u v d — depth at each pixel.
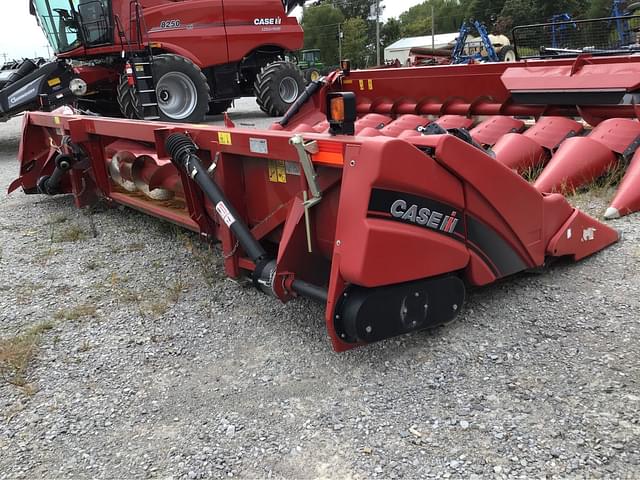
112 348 3.05
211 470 2.13
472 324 2.99
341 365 2.74
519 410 2.32
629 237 3.89
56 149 5.77
